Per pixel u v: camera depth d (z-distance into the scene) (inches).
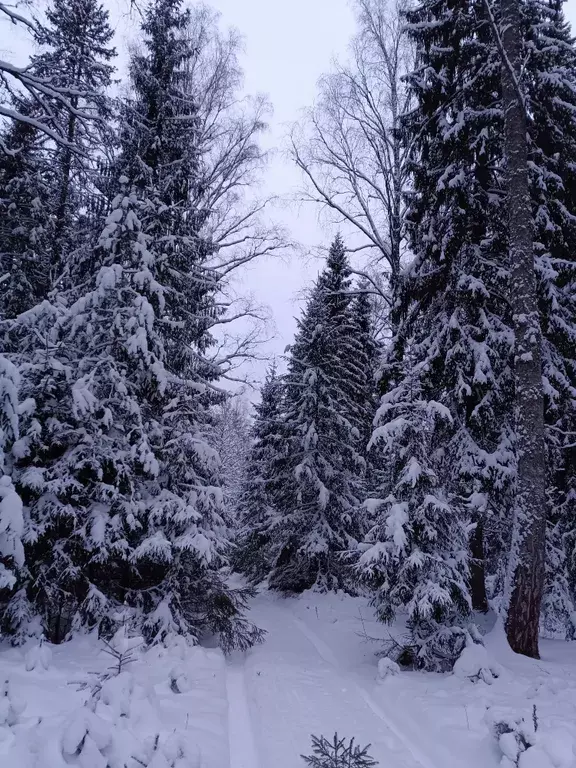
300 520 631.8
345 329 741.9
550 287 389.1
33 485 277.6
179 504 341.7
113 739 154.9
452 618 321.1
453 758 189.9
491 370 378.6
